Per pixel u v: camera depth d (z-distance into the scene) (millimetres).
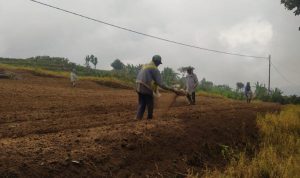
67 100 16984
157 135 8344
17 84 25000
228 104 17641
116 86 36281
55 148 6664
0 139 7648
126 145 7430
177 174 7289
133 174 6719
